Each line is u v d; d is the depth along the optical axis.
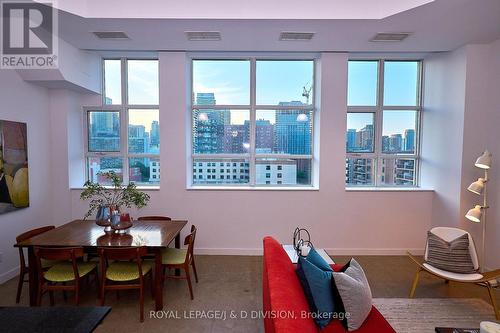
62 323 1.25
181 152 4.08
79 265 2.83
